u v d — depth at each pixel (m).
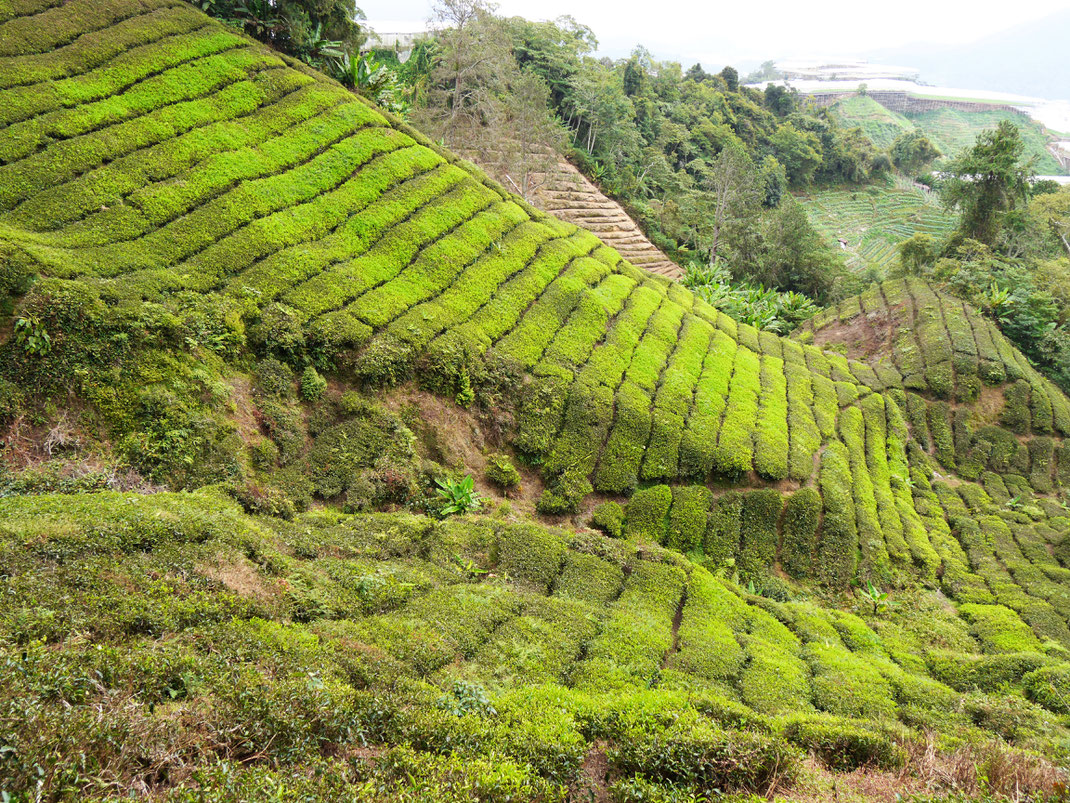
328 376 18.64
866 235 81.25
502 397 20.84
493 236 26.30
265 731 7.91
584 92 57.53
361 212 23.48
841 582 20.36
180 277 17.64
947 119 143.50
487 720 9.65
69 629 8.61
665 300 29.89
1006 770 9.33
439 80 44.09
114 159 20.14
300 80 26.73
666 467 21.45
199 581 10.88
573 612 14.12
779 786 9.09
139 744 6.95
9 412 13.65
